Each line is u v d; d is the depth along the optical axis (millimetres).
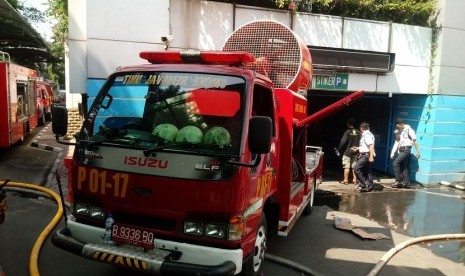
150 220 3609
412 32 10391
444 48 10516
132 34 7953
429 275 5168
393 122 12078
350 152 10648
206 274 3219
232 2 9039
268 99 4609
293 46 5711
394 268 5309
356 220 7488
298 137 6074
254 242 4004
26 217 6273
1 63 10531
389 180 11492
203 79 3912
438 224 7547
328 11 9945
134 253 3463
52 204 7082
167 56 4395
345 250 5852
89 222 3826
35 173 9531
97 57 7801
